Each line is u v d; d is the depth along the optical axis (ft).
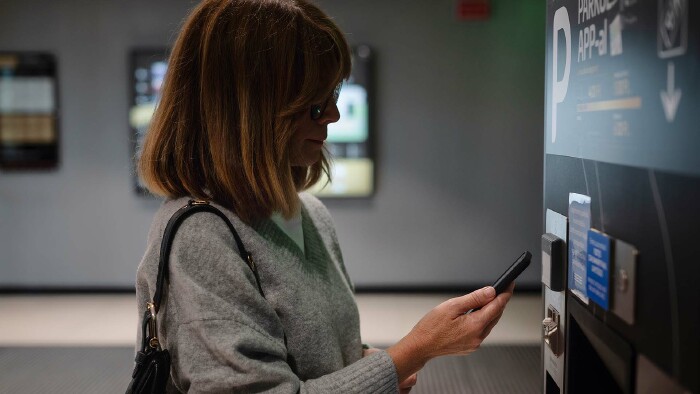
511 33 16.79
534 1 16.67
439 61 16.96
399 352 3.33
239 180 3.19
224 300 3.04
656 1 2.18
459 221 17.38
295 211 3.33
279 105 3.21
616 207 2.51
